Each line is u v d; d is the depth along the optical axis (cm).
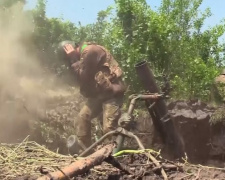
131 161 395
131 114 485
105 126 598
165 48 1093
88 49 612
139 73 563
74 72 634
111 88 606
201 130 782
